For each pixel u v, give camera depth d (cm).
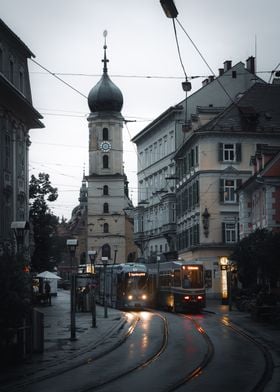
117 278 6266
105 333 3466
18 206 5003
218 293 7169
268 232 4809
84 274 5469
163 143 9094
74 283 3169
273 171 5266
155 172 9456
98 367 2188
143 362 2281
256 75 8406
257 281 5338
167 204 8681
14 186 4875
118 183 13950
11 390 1744
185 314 5075
